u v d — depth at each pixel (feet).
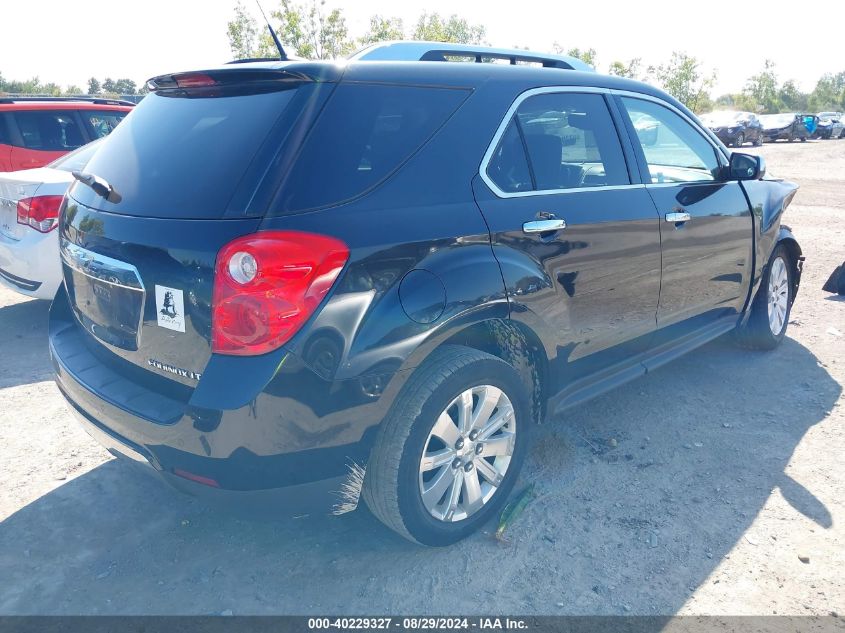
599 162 11.24
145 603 8.45
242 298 7.14
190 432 7.39
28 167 24.97
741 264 14.34
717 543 9.52
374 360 7.73
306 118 7.92
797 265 16.88
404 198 8.36
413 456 8.39
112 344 8.77
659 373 15.34
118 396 8.27
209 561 9.21
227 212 7.50
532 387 10.51
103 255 8.51
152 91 10.07
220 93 8.86
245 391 7.16
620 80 12.20
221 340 7.30
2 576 8.89
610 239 10.78
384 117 8.55
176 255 7.55
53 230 16.97
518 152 9.87
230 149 7.97
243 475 7.43
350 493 8.21
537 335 9.77
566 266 10.07
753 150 97.71
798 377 15.07
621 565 9.09
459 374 8.59
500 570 9.01
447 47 11.62
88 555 9.32
